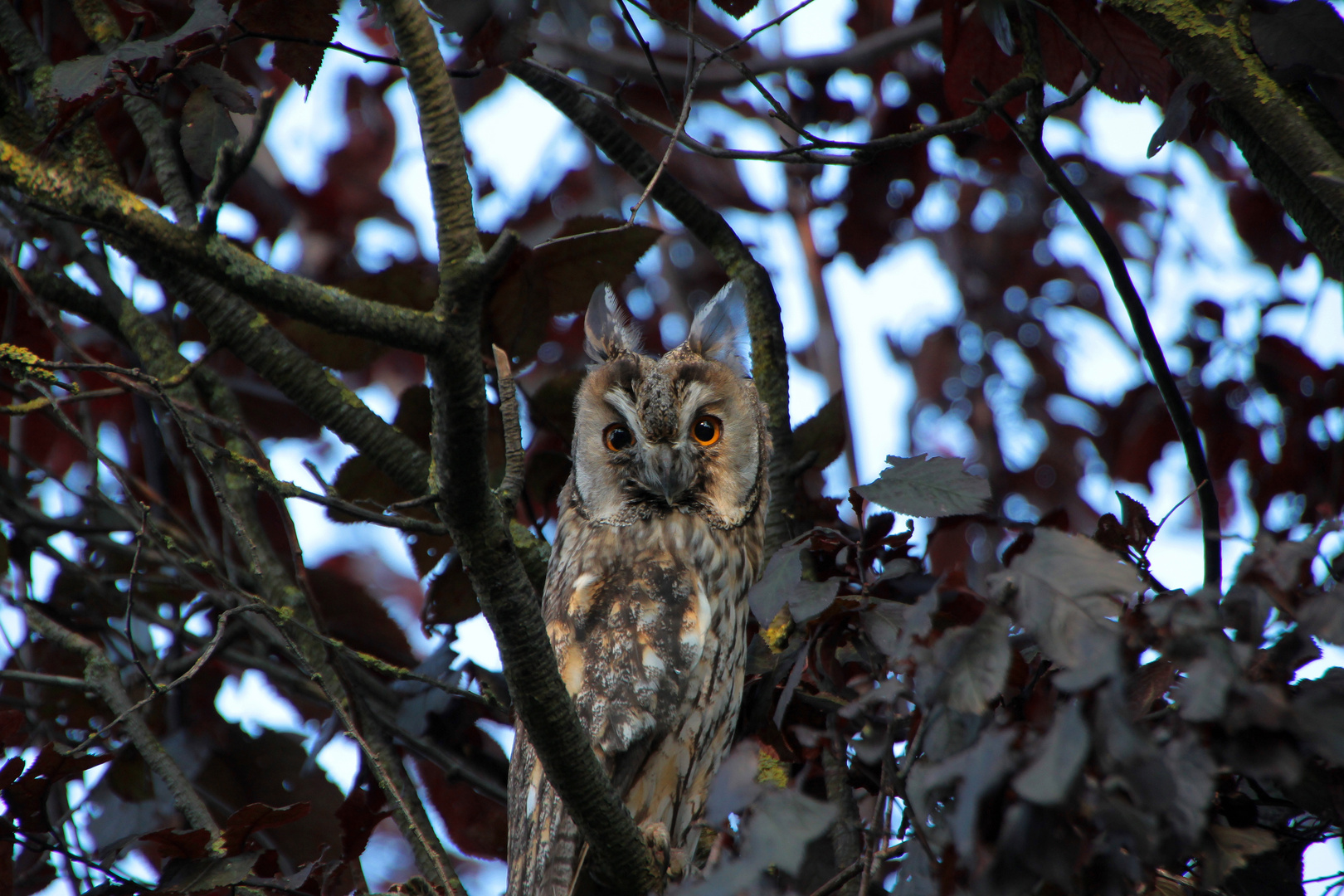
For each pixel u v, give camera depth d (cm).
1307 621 425
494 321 952
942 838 465
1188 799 406
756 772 471
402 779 820
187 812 787
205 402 959
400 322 495
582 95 970
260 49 1067
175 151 955
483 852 988
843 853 650
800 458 968
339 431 884
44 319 755
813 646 684
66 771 633
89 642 870
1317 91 677
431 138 506
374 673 1033
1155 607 434
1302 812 542
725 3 752
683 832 850
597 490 975
